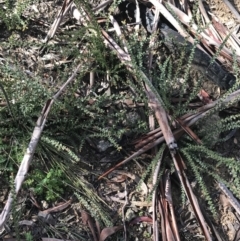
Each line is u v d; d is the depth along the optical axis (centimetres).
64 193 121
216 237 119
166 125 122
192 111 125
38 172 119
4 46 134
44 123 113
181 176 119
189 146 122
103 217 116
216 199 125
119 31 135
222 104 127
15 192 104
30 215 117
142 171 125
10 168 118
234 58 128
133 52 134
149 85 122
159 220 120
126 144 127
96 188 122
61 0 145
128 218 120
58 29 138
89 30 135
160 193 121
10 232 114
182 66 137
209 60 136
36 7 142
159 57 138
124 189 123
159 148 126
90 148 126
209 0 149
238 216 124
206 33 142
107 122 127
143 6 143
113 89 132
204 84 135
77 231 117
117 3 134
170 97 130
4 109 122
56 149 122
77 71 125
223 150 130
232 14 148
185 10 145
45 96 122
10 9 137
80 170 122
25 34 138
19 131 122
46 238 115
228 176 127
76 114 126
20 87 121
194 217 122
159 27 141
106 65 130
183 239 120
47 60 135
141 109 129
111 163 125
